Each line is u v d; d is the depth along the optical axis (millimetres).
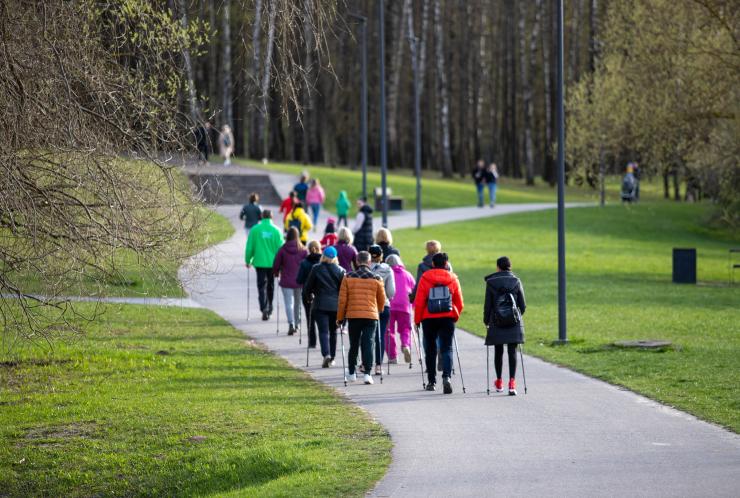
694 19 52125
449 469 16734
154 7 22703
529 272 57750
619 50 58094
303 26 22000
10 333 23031
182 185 21812
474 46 147625
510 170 169375
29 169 19906
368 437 19469
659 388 24312
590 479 15914
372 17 141625
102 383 26312
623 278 55875
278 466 17672
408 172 142500
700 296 47188
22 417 22719
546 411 21875
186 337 34375
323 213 91750
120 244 20297
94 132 20219
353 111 139125
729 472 16281
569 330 36031
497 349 24438
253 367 28781
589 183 70000
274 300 45062
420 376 27531
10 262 20203
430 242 27094
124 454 19844
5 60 19125
